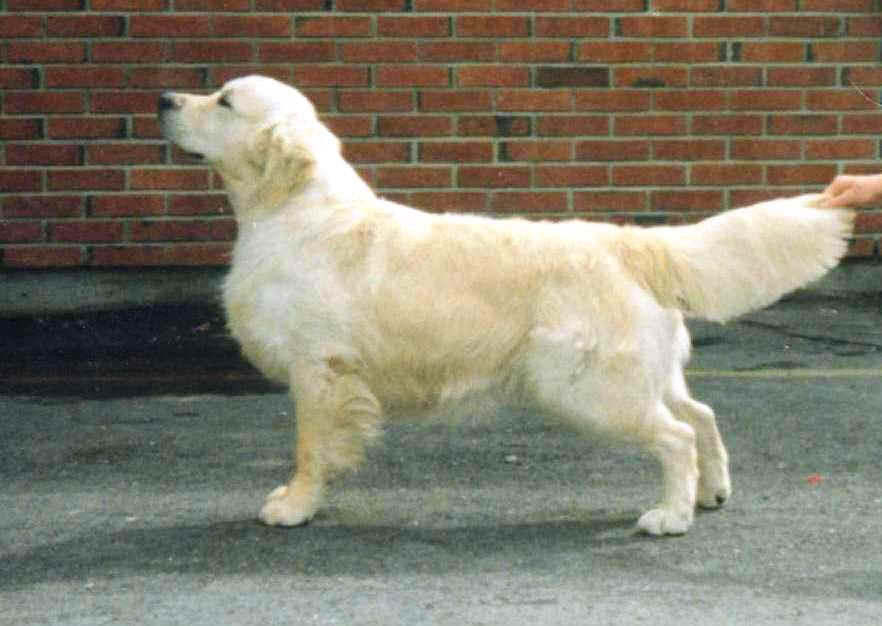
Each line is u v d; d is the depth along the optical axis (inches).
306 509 243.8
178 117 247.0
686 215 422.6
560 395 233.3
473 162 416.2
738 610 205.2
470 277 236.1
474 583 216.8
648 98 417.7
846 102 422.3
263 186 243.6
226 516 249.8
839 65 420.8
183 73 408.2
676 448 237.3
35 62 405.4
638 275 234.1
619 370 231.3
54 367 357.7
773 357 365.1
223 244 414.9
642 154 419.2
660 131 419.2
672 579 218.4
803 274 231.1
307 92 410.9
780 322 402.3
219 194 412.8
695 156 420.8
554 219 419.5
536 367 233.8
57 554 231.1
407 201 416.2
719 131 420.5
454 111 414.3
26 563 227.1
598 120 417.4
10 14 403.5
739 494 261.6
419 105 413.1
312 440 242.4
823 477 272.2
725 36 417.4
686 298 234.8
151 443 295.6
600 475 273.3
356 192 245.3
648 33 415.5
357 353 238.4
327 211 241.3
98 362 362.9
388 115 413.1
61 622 202.8
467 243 238.5
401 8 409.7
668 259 234.1
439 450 289.4
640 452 287.6
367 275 237.5
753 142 421.7
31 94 406.3
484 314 235.0
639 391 232.7
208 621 202.4
